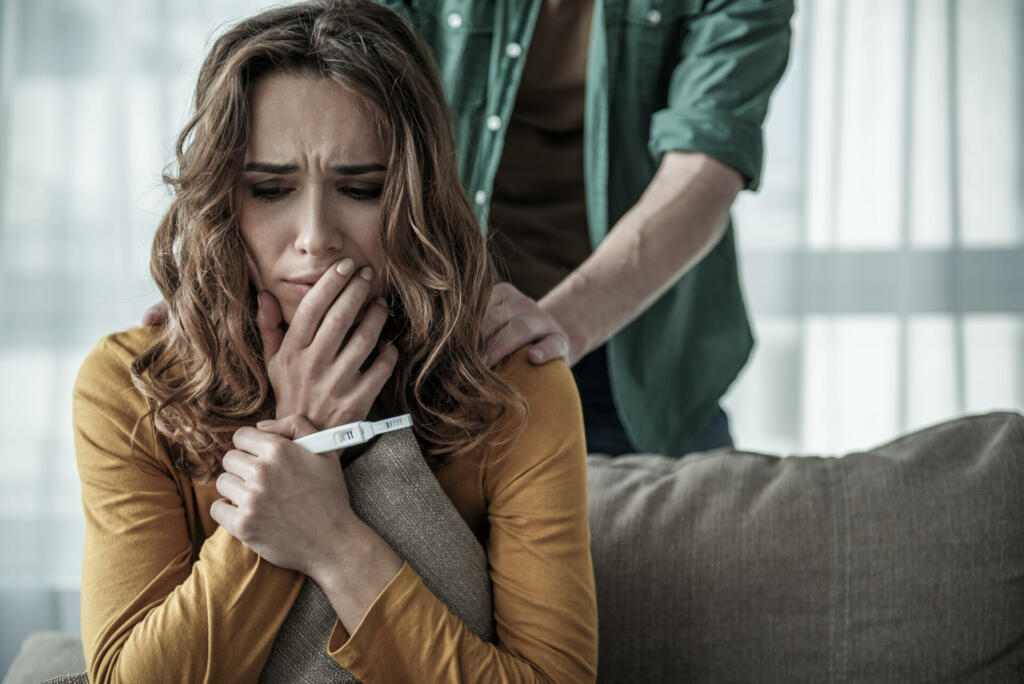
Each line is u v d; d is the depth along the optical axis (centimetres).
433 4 140
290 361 94
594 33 136
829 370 276
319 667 91
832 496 112
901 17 273
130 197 279
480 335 103
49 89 280
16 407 279
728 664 108
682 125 136
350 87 90
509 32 136
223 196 92
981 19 272
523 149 140
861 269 275
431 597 91
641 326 145
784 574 109
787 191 276
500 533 98
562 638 94
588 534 100
